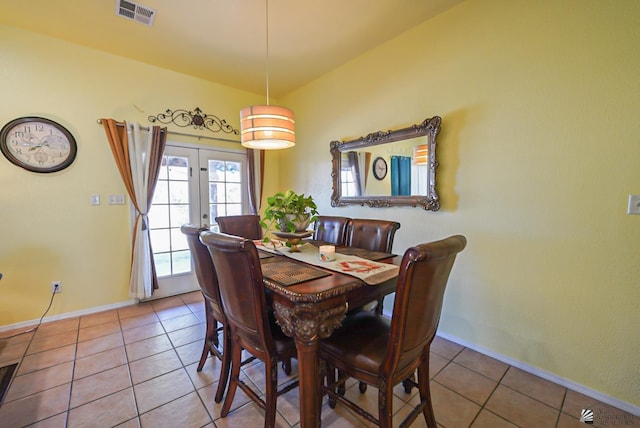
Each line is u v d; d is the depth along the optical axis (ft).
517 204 6.04
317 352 3.89
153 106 9.88
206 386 5.56
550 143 5.55
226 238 3.82
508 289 6.26
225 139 11.75
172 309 9.29
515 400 5.14
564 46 5.30
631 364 4.83
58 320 8.37
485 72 6.40
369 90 9.09
